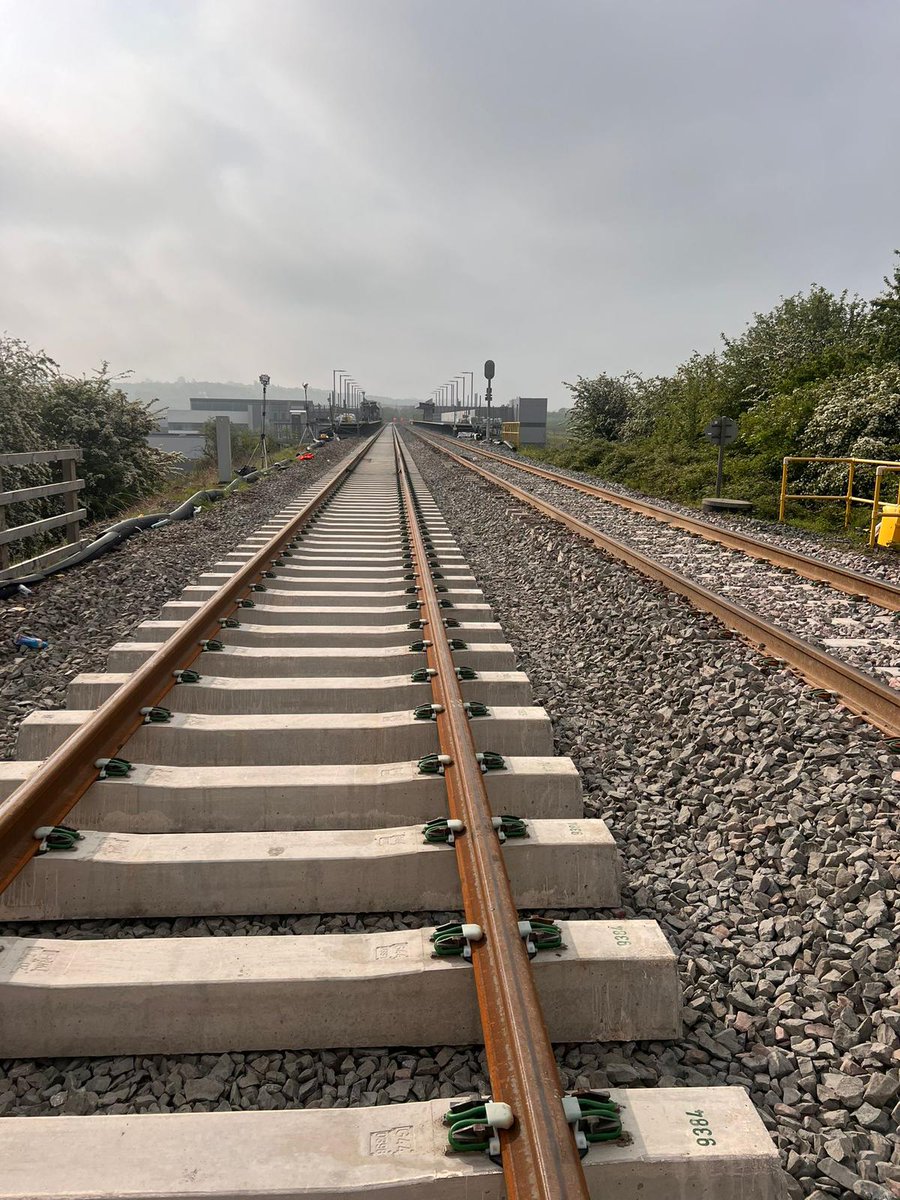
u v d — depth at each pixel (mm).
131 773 3695
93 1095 2344
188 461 35188
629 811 4113
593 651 6672
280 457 33938
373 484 21156
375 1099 2338
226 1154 1967
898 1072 2430
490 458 32156
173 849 3166
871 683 4902
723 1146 2020
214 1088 2377
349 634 6145
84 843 3156
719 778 4367
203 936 2963
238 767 3848
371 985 2527
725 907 3334
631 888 3443
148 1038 2508
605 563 9500
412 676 5094
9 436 13180
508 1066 2041
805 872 3525
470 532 13000
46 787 3240
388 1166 1928
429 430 88062
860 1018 2695
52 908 3043
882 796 3928
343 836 3289
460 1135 1969
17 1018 2480
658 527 13570
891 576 9961
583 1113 2020
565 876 3256
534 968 2572
